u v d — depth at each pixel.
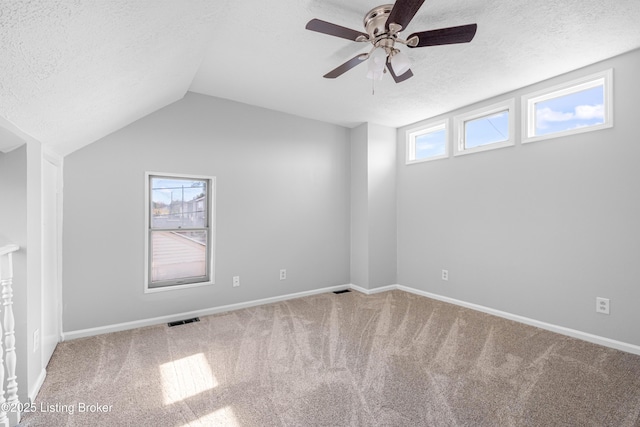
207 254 3.58
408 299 4.12
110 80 1.99
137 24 1.59
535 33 2.26
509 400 1.92
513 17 2.07
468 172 3.77
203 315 3.47
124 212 3.07
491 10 2.01
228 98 3.62
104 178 2.97
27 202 1.88
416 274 4.41
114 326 3.01
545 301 3.07
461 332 2.99
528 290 3.20
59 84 1.66
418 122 4.41
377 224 4.50
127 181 3.09
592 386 2.06
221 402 1.90
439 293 4.10
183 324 3.21
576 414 1.79
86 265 2.89
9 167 1.85
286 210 4.10
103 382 2.11
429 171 4.24
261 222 3.90
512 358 2.46
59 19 1.22
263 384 2.09
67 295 2.80
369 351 2.59
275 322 3.26
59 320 2.75
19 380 1.82
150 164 3.20
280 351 2.59
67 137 2.41
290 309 3.69
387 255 4.60
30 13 1.11
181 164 3.37
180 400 1.92
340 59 2.68
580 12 2.01
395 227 4.68
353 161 4.68
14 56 1.26
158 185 3.30
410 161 4.49
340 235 4.61
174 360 2.43
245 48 2.49
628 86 2.55
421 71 2.87
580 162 2.83
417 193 4.40
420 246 4.36
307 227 4.29
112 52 1.70
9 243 1.83
